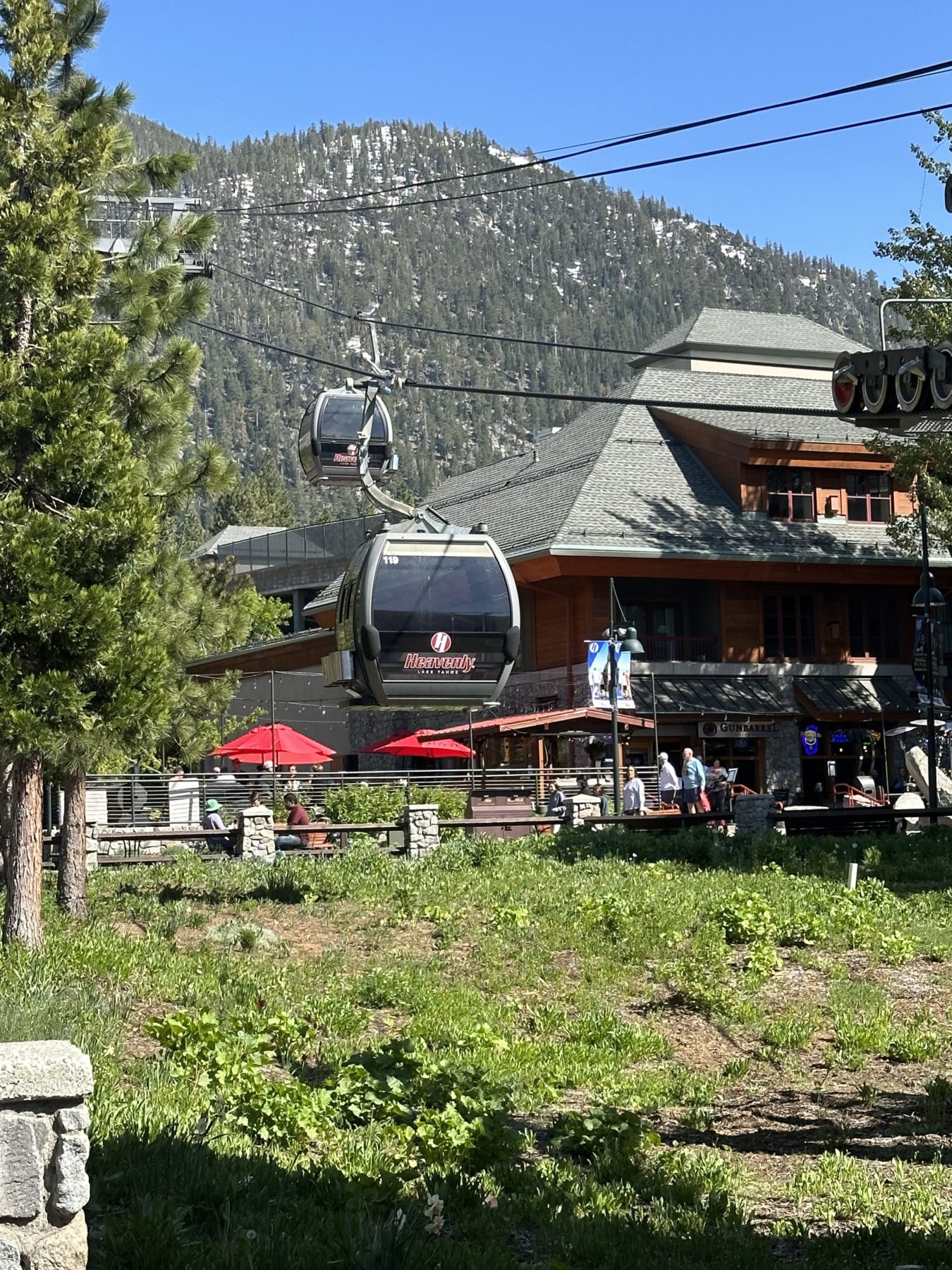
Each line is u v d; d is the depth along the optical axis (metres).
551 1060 15.14
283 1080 12.55
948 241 42.47
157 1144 9.06
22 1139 6.41
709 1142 12.70
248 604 24.72
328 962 18.67
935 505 44.12
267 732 41.53
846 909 22.44
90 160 18.16
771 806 32.12
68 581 15.78
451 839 32.06
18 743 15.66
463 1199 9.52
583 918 21.70
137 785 41.16
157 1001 15.29
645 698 48.28
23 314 17.27
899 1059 16.14
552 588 49.66
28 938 16.98
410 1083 11.91
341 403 22.39
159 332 20.98
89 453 16.30
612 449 53.22
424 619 19.39
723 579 49.91
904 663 53.66
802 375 63.94
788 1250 9.41
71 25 20.55
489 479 60.81
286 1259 7.36
